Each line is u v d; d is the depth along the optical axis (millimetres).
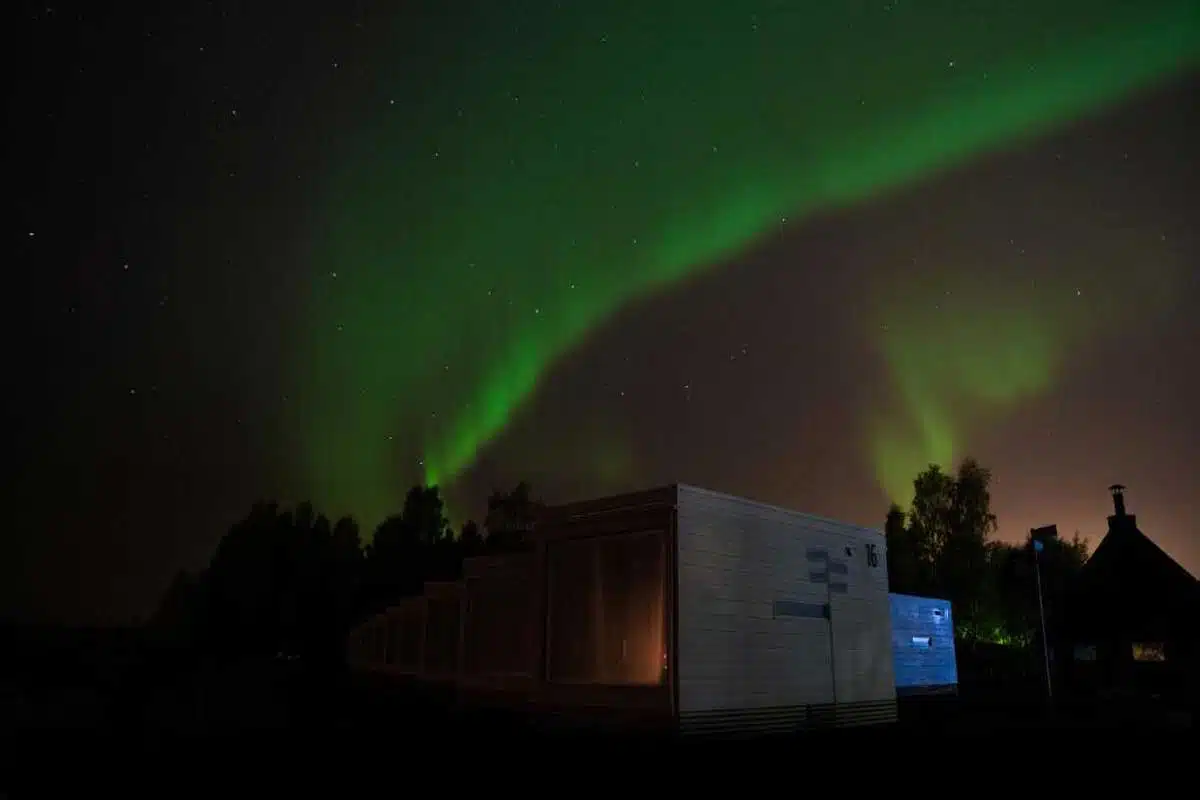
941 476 37375
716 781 7094
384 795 6105
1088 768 8367
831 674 12070
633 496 10469
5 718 12344
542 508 11523
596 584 10641
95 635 45375
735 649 10391
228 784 6496
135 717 12680
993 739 11203
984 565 35188
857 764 8336
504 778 7016
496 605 14133
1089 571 23672
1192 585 21641
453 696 16516
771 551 11344
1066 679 22797
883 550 13922
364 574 50156
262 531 50219
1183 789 7109
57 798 5953
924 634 20156
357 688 21734
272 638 47938
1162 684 20984
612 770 7582
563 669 10703
